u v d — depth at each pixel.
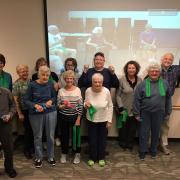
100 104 3.23
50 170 3.24
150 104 3.35
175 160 3.54
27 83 3.47
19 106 3.46
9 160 3.01
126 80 3.69
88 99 3.28
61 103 3.29
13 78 4.07
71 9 3.79
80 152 3.72
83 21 3.83
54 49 3.93
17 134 4.17
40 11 3.83
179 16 3.78
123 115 3.70
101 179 3.04
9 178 3.04
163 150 3.75
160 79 3.38
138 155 3.67
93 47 3.92
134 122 3.76
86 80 3.60
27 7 3.82
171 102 3.68
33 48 3.96
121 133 3.93
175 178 3.07
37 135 3.22
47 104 3.12
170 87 3.57
